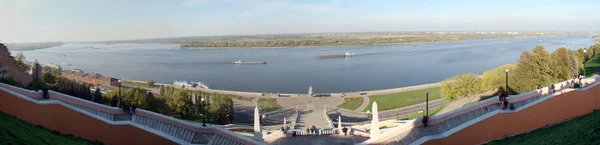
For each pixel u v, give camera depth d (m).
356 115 86.06
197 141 40.47
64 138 33.94
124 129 38.03
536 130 40.56
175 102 76.94
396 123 58.38
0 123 28.48
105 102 76.88
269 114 89.00
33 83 67.88
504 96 45.59
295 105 99.62
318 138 47.00
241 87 146.75
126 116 44.09
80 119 37.47
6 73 64.50
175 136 41.19
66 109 37.38
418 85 134.62
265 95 115.44
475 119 38.91
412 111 85.94
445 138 36.81
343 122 76.75
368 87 140.00
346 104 99.50
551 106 41.97
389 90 118.50
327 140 46.03
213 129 41.81
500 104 46.00
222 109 75.56
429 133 40.09
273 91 137.75
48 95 43.56
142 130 38.12
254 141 38.66
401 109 89.62
